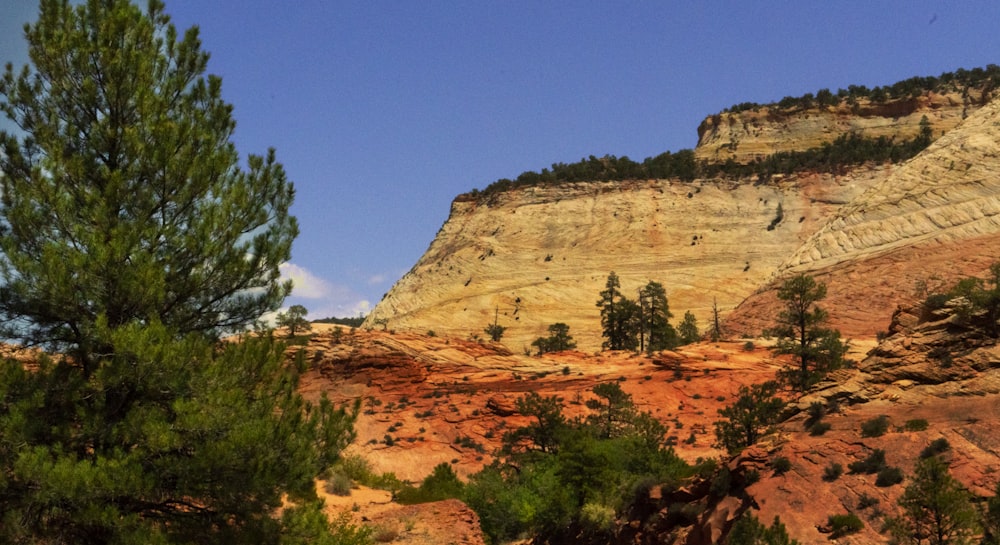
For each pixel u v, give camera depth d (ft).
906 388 126.82
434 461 206.08
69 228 57.62
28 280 54.39
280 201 67.51
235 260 62.13
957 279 321.32
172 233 60.85
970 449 103.91
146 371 53.93
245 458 53.57
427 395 270.26
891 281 344.90
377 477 102.83
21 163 59.72
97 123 61.67
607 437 195.21
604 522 130.41
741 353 274.16
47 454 49.32
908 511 83.76
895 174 440.86
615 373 273.95
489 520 136.56
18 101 61.52
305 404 61.77
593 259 619.67
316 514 58.75
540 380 276.62
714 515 112.06
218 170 63.72
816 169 650.84
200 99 67.77
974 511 82.07
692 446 201.67
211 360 57.52
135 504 54.34
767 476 114.42
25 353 59.06
